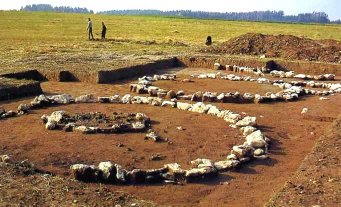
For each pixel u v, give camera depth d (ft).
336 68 91.81
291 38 111.96
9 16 246.68
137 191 30.99
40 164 35.04
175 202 29.71
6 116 49.11
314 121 52.90
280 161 38.68
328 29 263.29
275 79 82.74
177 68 95.20
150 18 329.31
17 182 28.55
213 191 31.73
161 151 39.45
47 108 53.57
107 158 37.09
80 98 57.52
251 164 37.50
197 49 117.60
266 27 258.37
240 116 49.88
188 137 43.68
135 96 60.95
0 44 112.78
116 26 207.31
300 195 27.48
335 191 27.96
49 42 123.65
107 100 57.62
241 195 31.22
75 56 94.17
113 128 44.14
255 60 94.58
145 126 46.34
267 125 50.49
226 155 38.96
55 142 40.70
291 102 62.69
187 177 32.99
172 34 174.40
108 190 28.76
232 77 80.74
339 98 65.57
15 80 64.28
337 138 38.91
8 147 38.99
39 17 253.03
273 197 27.76
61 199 26.45
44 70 74.79
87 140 41.55
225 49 109.81
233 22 325.01
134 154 38.37
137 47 119.34
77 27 187.21
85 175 31.50
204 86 73.20
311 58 100.99
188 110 54.34
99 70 74.23
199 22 290.76
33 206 25.34
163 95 62.44
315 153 35.22
